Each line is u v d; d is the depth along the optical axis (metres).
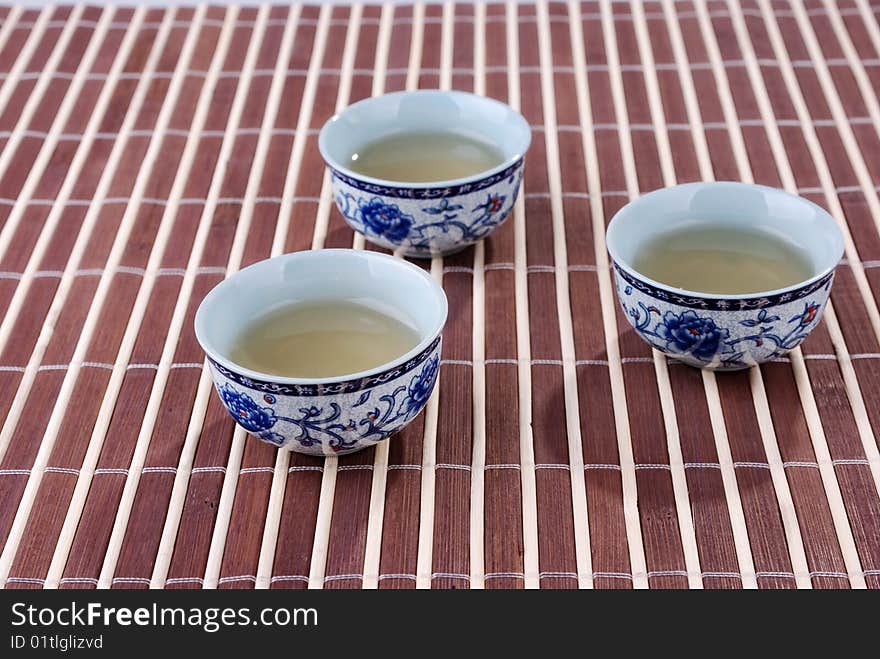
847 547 0.65
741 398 0.76
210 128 1.10
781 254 0.77
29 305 0.86
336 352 0.70
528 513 0.68
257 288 0.72
